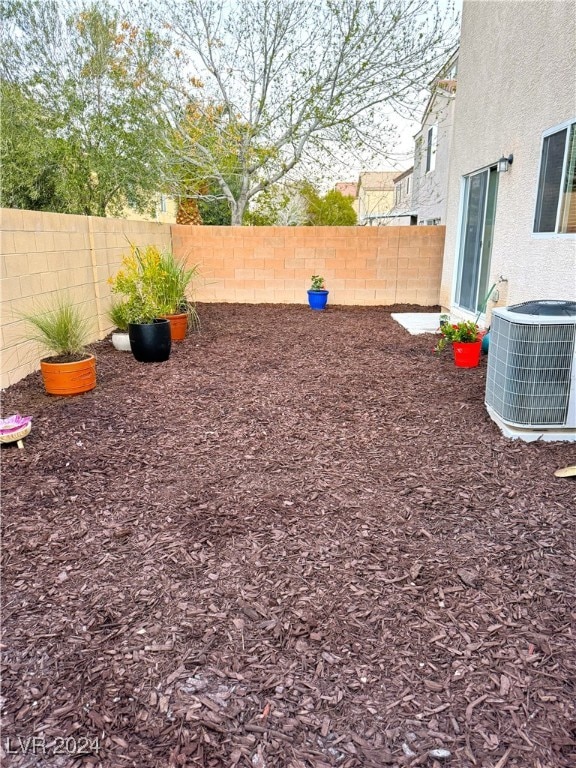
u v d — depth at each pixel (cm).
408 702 163
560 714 159
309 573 226
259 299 1075
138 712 160
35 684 170
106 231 728
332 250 1032
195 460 341
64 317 482
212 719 158
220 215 1462
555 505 281
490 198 690
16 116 888
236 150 1136
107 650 184
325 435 382
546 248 518
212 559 236
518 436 367
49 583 220
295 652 183
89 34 954
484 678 172
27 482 308
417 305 1038
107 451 353
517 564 232
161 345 591
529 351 351
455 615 201
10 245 488
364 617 200
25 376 515
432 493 295
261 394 478
